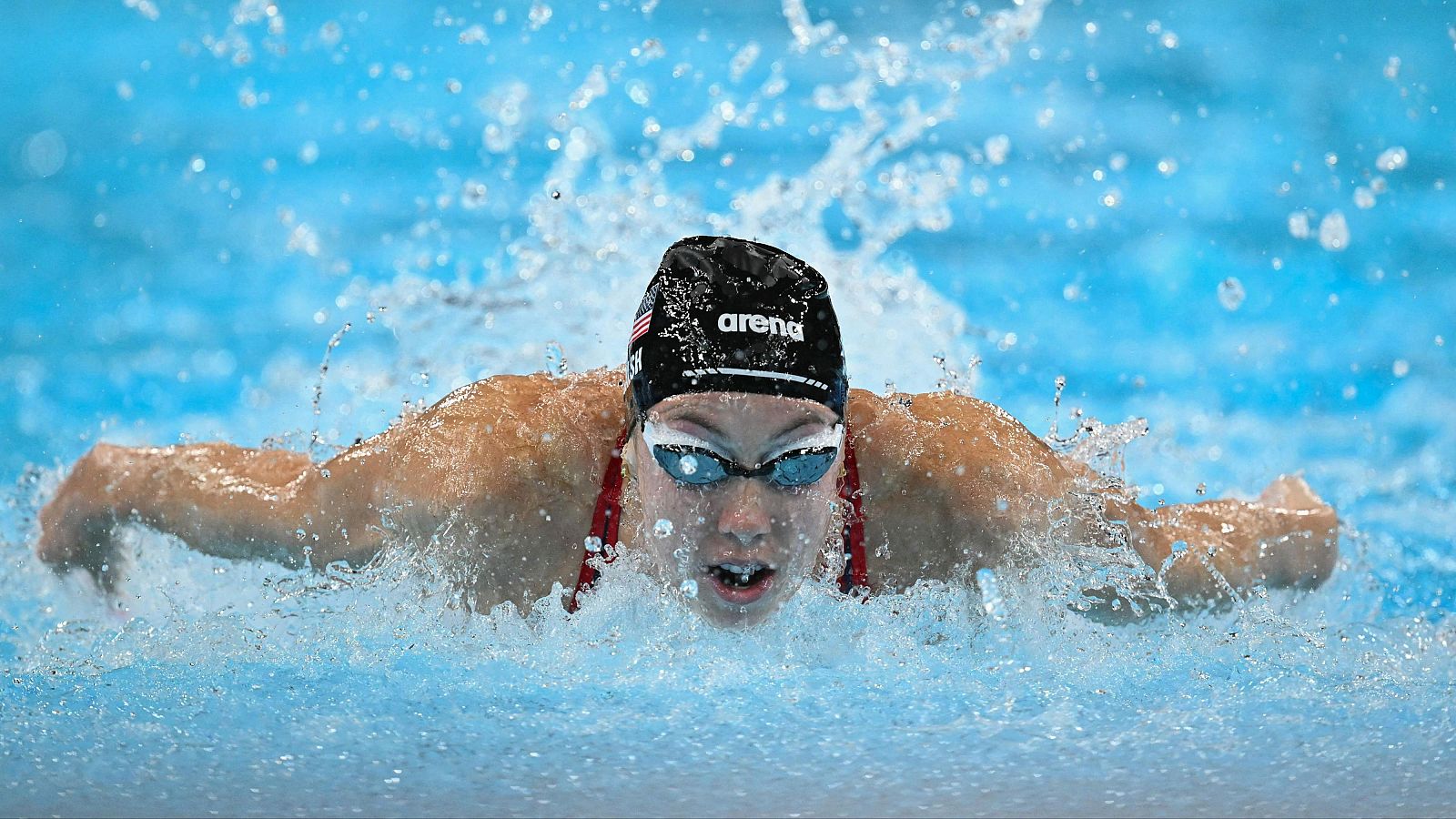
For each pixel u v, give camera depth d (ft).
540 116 96.94
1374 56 106.63
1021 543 32.07
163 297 74.08
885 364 59.21
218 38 112.47
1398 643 32.86
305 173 91.20
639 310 31.42
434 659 30.71
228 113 101.14
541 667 30.19
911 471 32.30
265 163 92.94
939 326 66.18
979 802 22.71
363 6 117.60
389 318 68.49
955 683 29.27
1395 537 47.26
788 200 63.77
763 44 109.91
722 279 29.76
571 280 60.23
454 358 59.06
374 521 33.24
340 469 34.12
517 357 57.36
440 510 31.91
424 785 23.30
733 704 27.76
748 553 28.58
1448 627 34.50
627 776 23.79
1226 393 63.57
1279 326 70.69
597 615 31.68
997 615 31.58
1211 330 70.59
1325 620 36.24
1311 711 27.58
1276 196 87.20
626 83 101.65
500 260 76.79
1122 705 27.89
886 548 32.04
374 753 24.81
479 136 95.35
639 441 30.14
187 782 23.40
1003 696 28.45
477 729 26.17
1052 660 30.91
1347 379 64.49
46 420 60.18
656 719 26.84
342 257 78.18
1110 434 38.78
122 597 37.14
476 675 29.58
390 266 76.54
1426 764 24.40
